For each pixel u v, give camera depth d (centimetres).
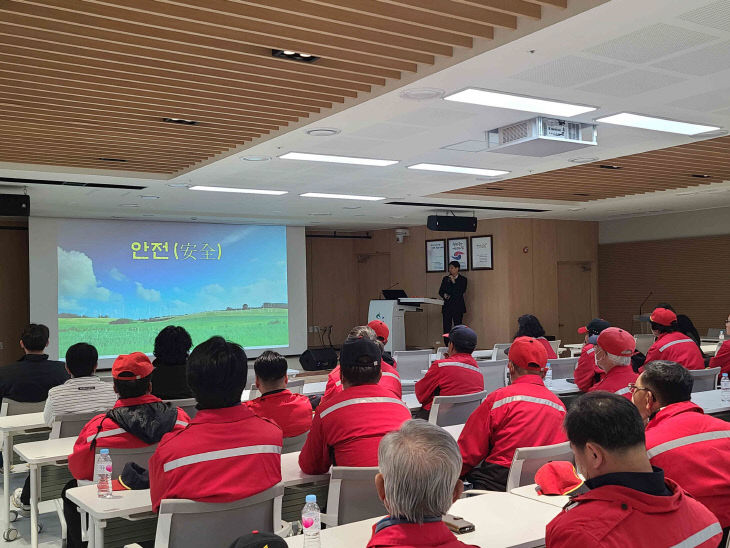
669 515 158
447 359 487
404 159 750
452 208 1221
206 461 230
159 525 222
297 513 360
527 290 1392
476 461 314
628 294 1456
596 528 154
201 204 1110
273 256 1471
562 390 587
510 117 568
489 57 410
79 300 1262
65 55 426
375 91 496
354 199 1083
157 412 318
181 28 377
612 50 400
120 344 1299
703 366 609
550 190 1041
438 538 146
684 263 1351
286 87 485
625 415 162
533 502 254
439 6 352
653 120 591
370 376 303
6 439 470
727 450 226
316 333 1689
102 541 257
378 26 376
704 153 763
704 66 434
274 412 362
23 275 1311
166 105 524
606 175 907
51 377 548
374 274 1716
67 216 1240
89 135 623
